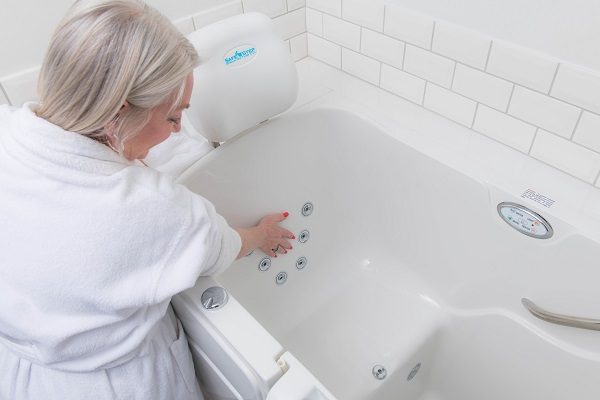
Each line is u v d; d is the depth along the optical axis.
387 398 1.14
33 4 0.92
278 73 1.00
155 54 0.53
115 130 0.58
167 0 1.08
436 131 1.10
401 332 1.21
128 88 0.53
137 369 0.73
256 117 1.03
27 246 0.59
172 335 0.82
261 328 0.75
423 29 1.05
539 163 0.99
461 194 1.04
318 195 1.30
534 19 0.84
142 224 0.60
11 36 0.93
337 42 1.30
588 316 0.92
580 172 0.93
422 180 1.11
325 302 1.32
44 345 0.63
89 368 0.68
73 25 0.51
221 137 1.01
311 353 1.21
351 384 1.14
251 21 0.95
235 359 0.72
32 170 0.57
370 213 1.32
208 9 1.16
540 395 1.04
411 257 1.28
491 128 1.04
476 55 0.97
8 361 0.73
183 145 1.07
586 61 0.81
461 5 0.95
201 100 0.92
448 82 1.07
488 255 1.06
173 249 0.64
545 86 0.89
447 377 1.24
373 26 1.17
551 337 0.99
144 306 0.66
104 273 0.59
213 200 1.08
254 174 1.14
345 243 1.40
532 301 1.01
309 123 1.20
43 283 0.60
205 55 0.89
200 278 0.82
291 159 1.21
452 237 1.13
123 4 0.53
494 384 1.13
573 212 0.87
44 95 0.55
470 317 1.16
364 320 1.26
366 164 1.23
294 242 1.28
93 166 0.58
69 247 0.58
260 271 1.21
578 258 0.88
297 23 1.35
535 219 0.91
